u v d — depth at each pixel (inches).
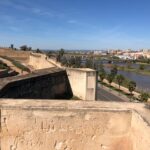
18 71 1451.8
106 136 203.6
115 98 1734.7
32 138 200.5
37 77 495.5
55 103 207.8
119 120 201.8
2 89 327.0
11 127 198.1
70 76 697.0
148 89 2369.6
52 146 202.5
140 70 4692.4
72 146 203.6
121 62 7288.4
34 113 196.7
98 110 199.9
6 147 201.5
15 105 196.9
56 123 199.0
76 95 690.2
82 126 201.0
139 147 181.3
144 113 189.9
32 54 1947.6
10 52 2261.3
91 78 679.1
